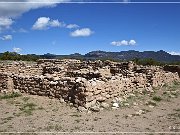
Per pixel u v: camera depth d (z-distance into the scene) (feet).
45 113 54.65
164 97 71.00
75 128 46.24
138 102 63.62
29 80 69.56
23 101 63.26
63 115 53.36
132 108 59.00
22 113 54.75
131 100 64.34
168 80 93.50
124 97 65.31
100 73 78.64
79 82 58.39
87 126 47.34
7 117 52.26
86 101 56.85
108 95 62.49
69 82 61.72
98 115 53.57
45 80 66.49
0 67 90.63
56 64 107.04
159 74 86.38
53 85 64.75
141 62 160.66
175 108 61.52
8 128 46.16
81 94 57.57
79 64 108.99
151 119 52.49
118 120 51.03
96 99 58.95
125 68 102.22
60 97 63.00
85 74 78.74
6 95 68.80
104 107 57.88
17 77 72.59
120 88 67.05
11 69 93.04
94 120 50.62
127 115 53.93
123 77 72.28
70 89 61.16
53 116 52.80
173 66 115.85
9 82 73.41
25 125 47.70
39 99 64.39
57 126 47.11
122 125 48.32
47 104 60.54
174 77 99.86
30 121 49.88
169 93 75.51
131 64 101.96
